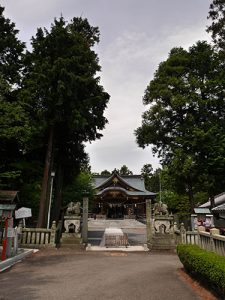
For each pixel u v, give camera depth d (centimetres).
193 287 614
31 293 565
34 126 1542
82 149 1955
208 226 1412
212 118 1952
